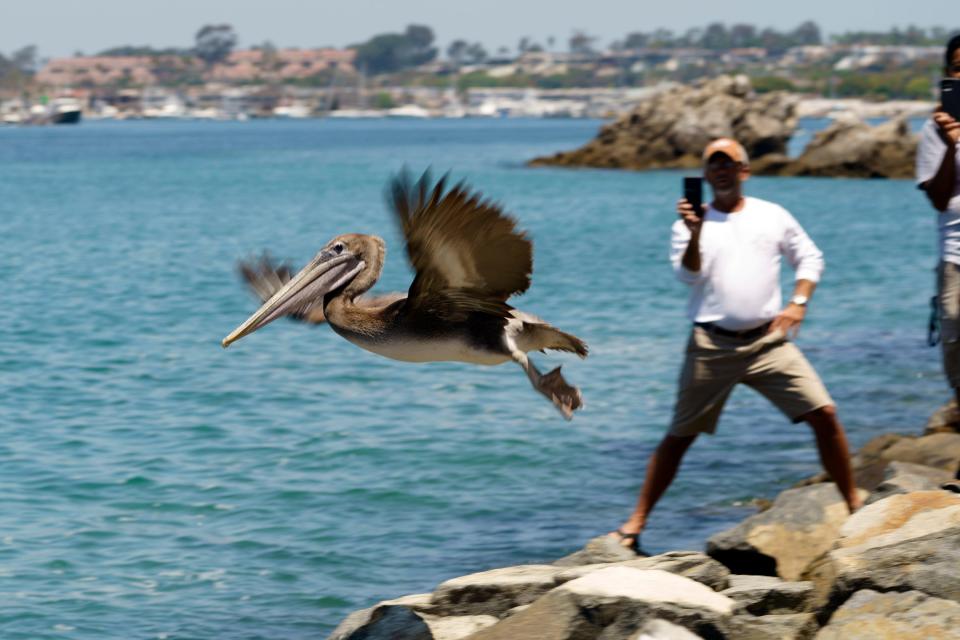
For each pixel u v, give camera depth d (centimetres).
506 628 654
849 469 855
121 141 15288
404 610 731
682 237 856
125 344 1934
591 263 3112
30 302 2411
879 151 6681
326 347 1872
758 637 648
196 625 859
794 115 7500
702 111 7631
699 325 863
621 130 8038
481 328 614
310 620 869
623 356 1809
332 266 649
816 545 823
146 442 1330
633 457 1271
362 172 7850
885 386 1600
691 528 1047
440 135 17862
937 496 718
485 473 1216
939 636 602
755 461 1248
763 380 856
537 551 999
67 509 1104
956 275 916
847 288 2617
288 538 1032
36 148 12669
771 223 845
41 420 1429
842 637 618
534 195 5744
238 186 6519
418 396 1547
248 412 1468
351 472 1220
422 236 568
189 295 2522
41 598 901
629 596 646
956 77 907
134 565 969
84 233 3941
